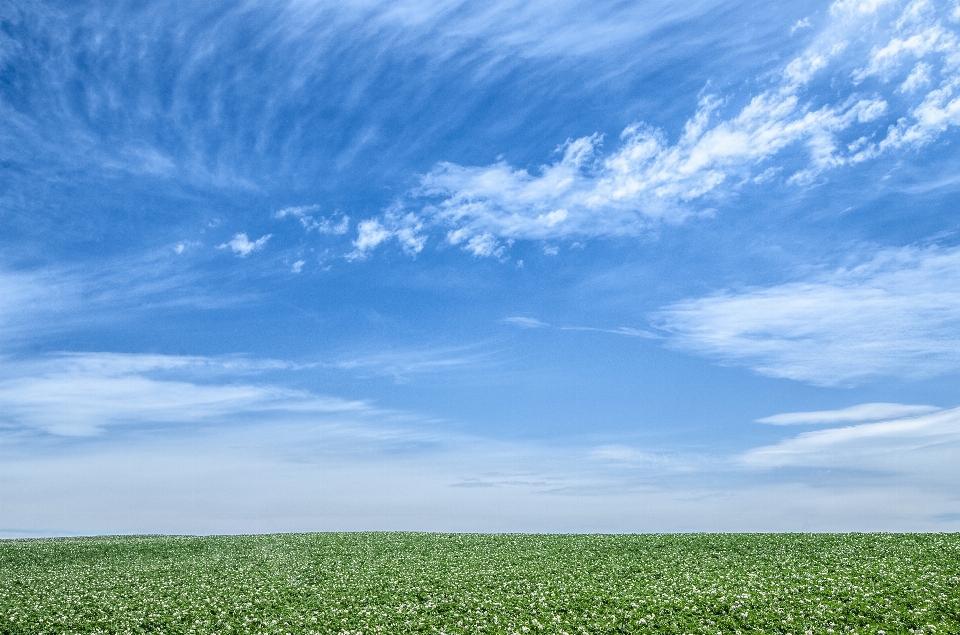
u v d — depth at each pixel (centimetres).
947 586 2303
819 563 2938
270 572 3291
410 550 3881
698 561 3188
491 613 2364
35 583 3109
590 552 3562
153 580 3134
